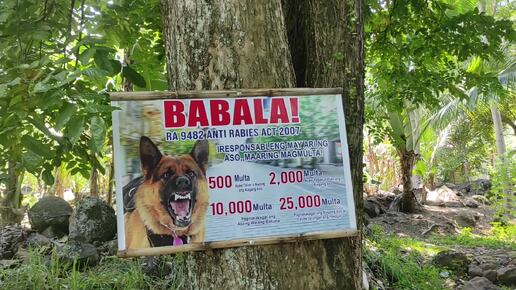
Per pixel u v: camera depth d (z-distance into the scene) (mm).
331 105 2318
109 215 5301
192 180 2117
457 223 10180
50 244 5121
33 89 1986
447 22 5020
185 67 2238
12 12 2602
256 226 2154
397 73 5441
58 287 3781
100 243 5125
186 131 2135
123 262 4379
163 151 2104
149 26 4125
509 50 9289
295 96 2270
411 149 10414
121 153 2070
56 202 5719
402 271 5414
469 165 17922
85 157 2943
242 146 2186
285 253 2188
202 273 2178
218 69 2193
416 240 7973
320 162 2268
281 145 2229
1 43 2654
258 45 2238
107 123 2428
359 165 2662
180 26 2258
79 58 2305
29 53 2852
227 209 2137
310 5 2717
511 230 8906
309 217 2219
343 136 2305
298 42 2838
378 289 4992
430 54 5316
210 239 2104
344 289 2307
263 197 2180
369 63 6352
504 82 8992
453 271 5996
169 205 2084
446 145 15961
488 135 15227
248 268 2137
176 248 2072
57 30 3039
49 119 2789
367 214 9633
